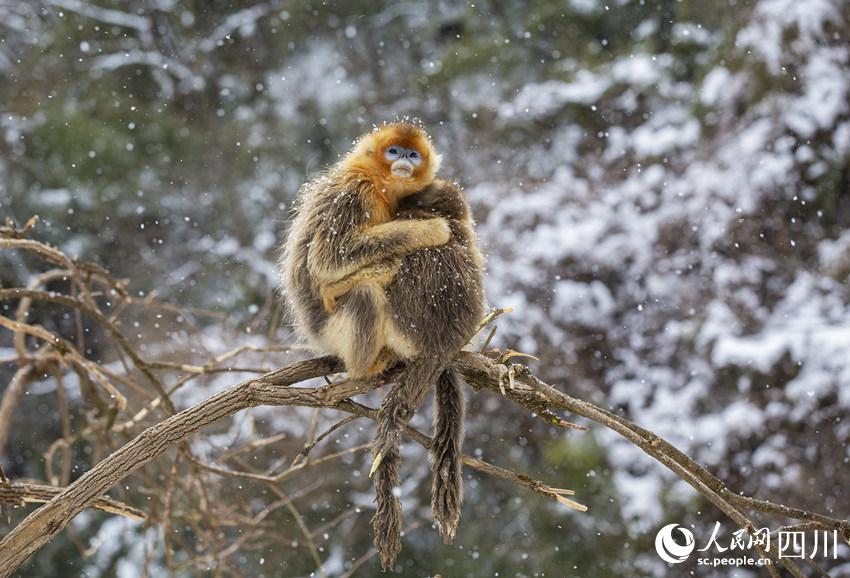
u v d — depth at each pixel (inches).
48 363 323.9
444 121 688.4
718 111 553.9
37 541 192.5
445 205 233.3
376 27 780.6
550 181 583.2
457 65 698.2
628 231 535.2
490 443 517.3
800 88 526.0
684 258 522.6
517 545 511.2
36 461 620.1
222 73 755.4
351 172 230.8
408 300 216.2
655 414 490.9
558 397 205.0
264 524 342.3
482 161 631.2
